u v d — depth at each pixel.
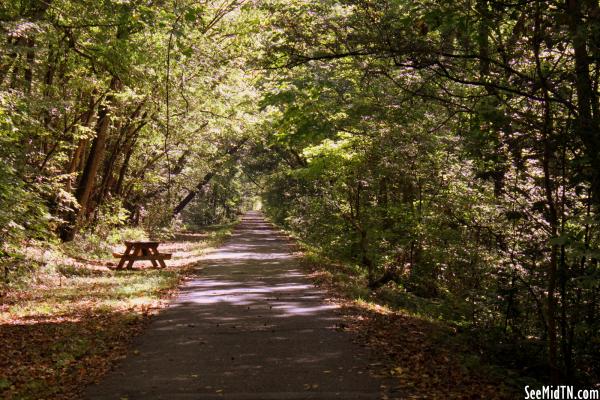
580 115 6.25
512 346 8.11
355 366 7.25
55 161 19.58
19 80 15.29
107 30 12.47
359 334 9.08
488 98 6.96
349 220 18.70
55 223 18.59
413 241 15.84
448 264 12.70
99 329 9.48
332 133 14.93
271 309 11.41
